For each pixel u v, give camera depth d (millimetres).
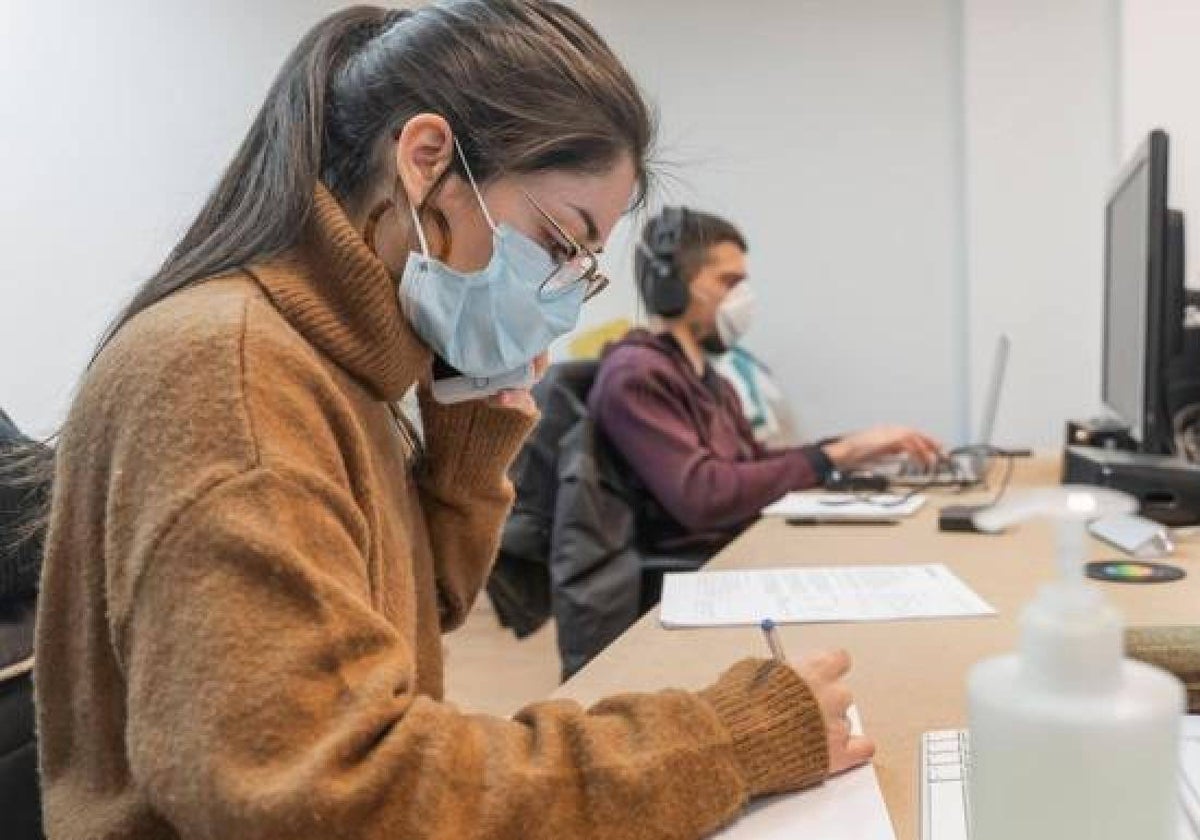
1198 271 2900
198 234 727
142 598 514
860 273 3299
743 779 580
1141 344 1580
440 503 954
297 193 697
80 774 575
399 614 726
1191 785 521
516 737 556
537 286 760
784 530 1572
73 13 3537
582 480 1857
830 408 3352
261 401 564
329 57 758
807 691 630
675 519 1979
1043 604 386
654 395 1997
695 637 986
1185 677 637
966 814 569
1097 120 3037
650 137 780
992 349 3158
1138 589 1078
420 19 750
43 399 3588
